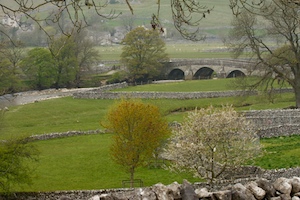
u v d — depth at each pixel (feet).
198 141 177.17
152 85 438.81
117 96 383.65
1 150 170.60
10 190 173.68
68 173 208.74
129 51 495.41
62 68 470.80
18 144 178.91
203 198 71.77
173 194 71.10
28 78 458.50
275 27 310.86
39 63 455.22
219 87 401.49
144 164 200.44
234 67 492.54
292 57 302.45
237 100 335.67
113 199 70.33
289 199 74.33
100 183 195.11
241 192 72.64
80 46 485.56
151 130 193.98
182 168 194.70
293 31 292.81
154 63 502.79
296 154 200.75
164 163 210.59
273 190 74.59
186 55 632.79
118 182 195.83
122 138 196.95
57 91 447.83
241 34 302.04
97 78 506.89
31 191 168.35
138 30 497.46
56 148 252.62
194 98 367.66
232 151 178.29
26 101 385.91
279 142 229.86
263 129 240.32
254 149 184.34
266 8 77.30
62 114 347.56
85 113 350.84
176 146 182.29
